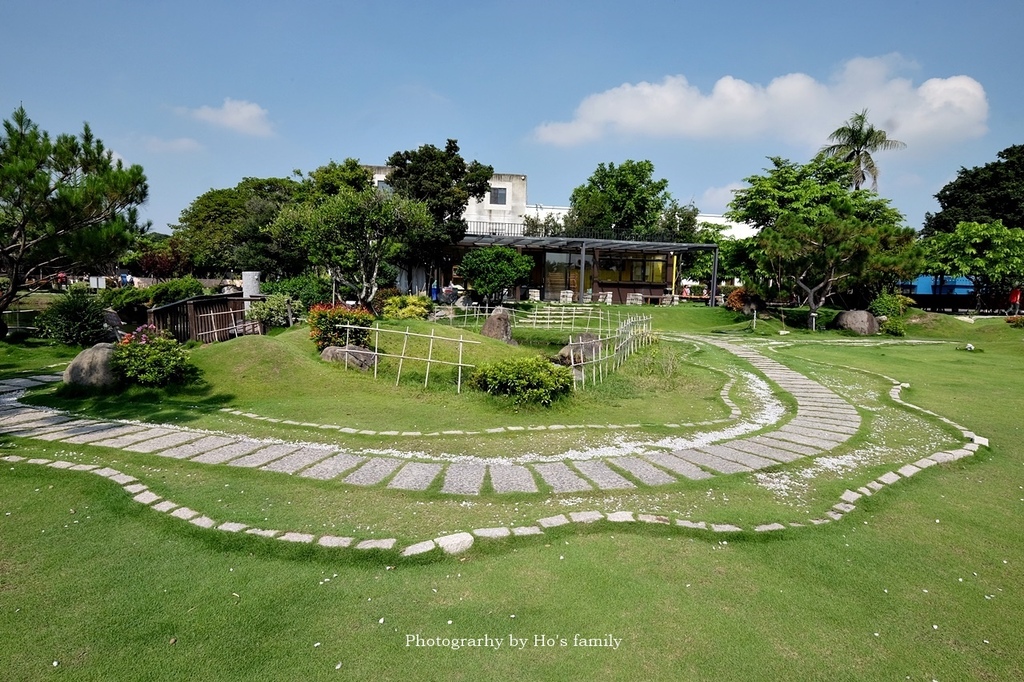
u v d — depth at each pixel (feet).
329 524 14.17
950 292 116.26
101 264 40.06
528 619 10.69
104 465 17.94
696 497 16.69
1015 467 20.99
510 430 23.52
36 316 47.11
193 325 41.78
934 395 33.96
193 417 24.23
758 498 16.83
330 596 11.29
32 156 35.12
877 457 21.52
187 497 15.64
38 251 38.83
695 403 30.55
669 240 102.94
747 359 47.88
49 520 14.32
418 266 85.71
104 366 27.73
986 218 111.04
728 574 12.44
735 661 9.75
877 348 58.44
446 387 30.76
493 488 16.92
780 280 75.97
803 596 11.76
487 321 49.83
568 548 13.25
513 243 88.58
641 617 10.82
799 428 25.73
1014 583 12.63
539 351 44.04
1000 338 66.18
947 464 20.83
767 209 93.30
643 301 96.27
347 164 85.05
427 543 13.08
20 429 22.00
